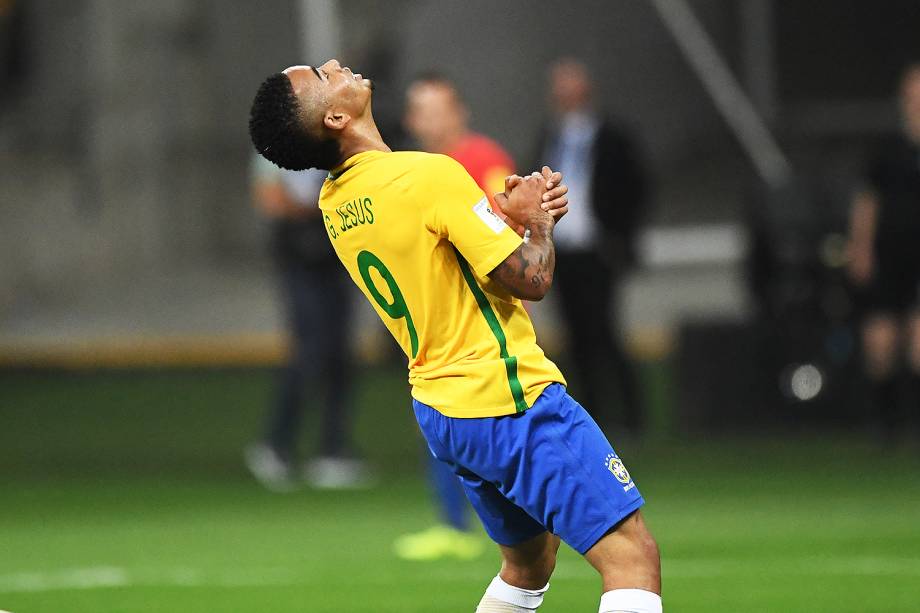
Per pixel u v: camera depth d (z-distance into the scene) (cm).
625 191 4138
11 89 7919
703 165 6425
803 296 4366
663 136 6444
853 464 3806
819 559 2509
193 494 3644
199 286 7375
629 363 4278
